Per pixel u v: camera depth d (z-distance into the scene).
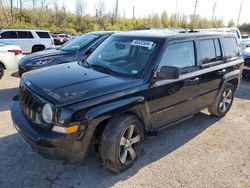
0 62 8.73
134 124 3.63
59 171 3.60
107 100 3.26
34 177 3.45
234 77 5.68
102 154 3.43
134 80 3.65
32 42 16.14
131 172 3.65
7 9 41.66
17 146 4.18
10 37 15.68
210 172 3.75
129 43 4.25
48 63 6.95
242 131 5.18
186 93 4.43
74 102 3.05
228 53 5.56
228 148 4.47
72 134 3.02
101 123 3.46
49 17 50.62
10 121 5.11
